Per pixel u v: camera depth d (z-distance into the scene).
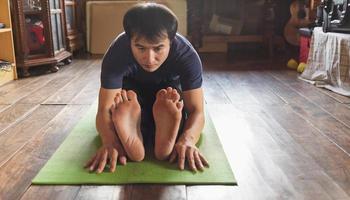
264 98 1.93
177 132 1.12
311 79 2.29
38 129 1.46
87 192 0.96
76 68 2.83
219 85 2.23
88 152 1.20
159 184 1.00
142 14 0.99
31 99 1.93
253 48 3.84
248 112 1.68
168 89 1.11
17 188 0.99
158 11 1.00
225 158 1.15
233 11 3.73
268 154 1.21
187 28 3.63
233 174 1.05
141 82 1.28
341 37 2.04
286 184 1.01
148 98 1.31
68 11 3.31
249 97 1.95
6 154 1.21
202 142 1.28
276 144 1.30
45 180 1.01
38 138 1.36
